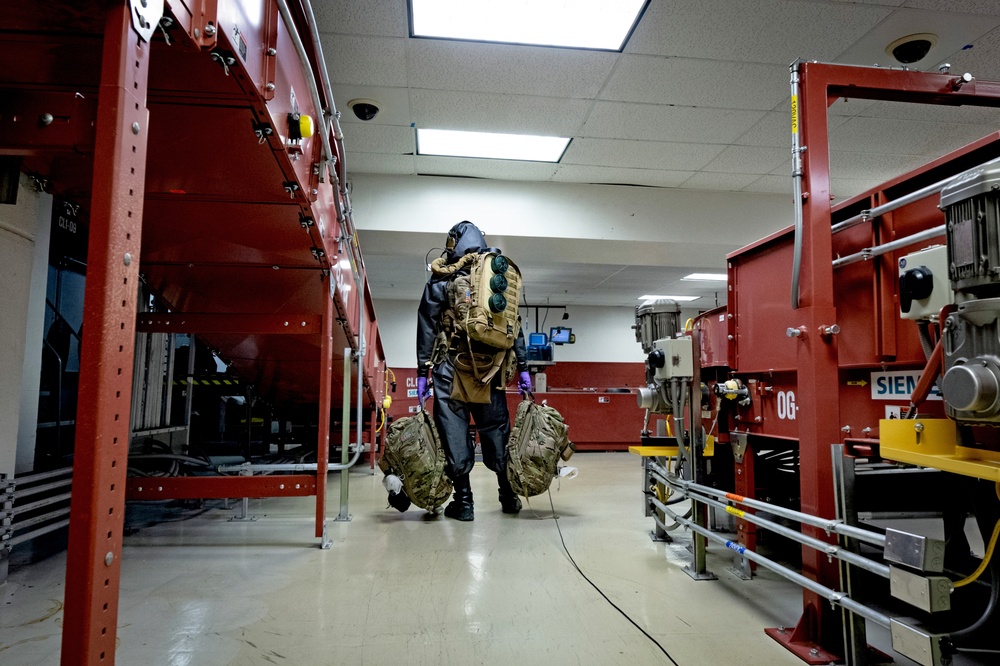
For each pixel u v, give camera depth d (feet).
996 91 5.75
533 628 5.72
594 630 5.68
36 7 3.22
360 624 5.79
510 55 11.05
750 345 7.25
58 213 11.62
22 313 7.67
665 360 7.80
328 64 11.34
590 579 7.31
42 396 11.96
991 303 3.31
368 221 16.75
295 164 5.92
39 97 3.48
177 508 12.01
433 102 12.76
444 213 17.02
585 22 10.10
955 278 3.60
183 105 4.76
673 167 16.30
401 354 35.04
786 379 6.55
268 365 13.94
